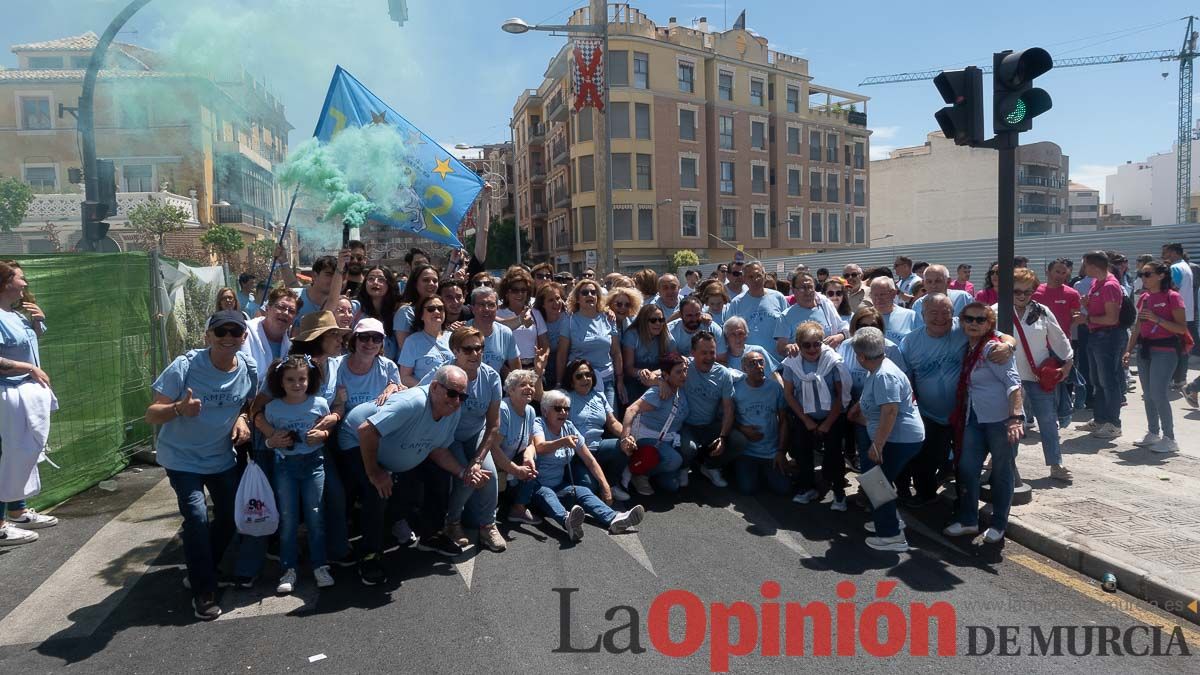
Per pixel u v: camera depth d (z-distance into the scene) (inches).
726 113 1721.2
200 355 164.9
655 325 265.4
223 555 195.2
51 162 1004.6
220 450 169.3
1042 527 190.9
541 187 2003.0
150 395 301.7
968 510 197.6
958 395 197.5
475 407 197.8
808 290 271.0
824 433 227.9
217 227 941.8
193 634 151.6
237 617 159.3
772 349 283.6
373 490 177.5
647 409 237.8
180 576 180.9
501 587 171.8
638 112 1590.8
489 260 1907.0
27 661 141.0
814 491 237.3
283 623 156.0
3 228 920.3
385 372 195.6
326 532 180.7
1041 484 228.8
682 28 1651.1
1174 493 216.4
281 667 137.3
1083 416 331.6
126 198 936.3
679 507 231.1
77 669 137.9
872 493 189.2
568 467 228.2
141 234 892.0
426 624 153.6
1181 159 3169.3
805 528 210.1
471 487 194.2
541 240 2015.3
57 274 246.8
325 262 234.2
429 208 311.0
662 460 238.5
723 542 199.0
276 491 174.1
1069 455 261.3
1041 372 226.5
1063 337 227.8
